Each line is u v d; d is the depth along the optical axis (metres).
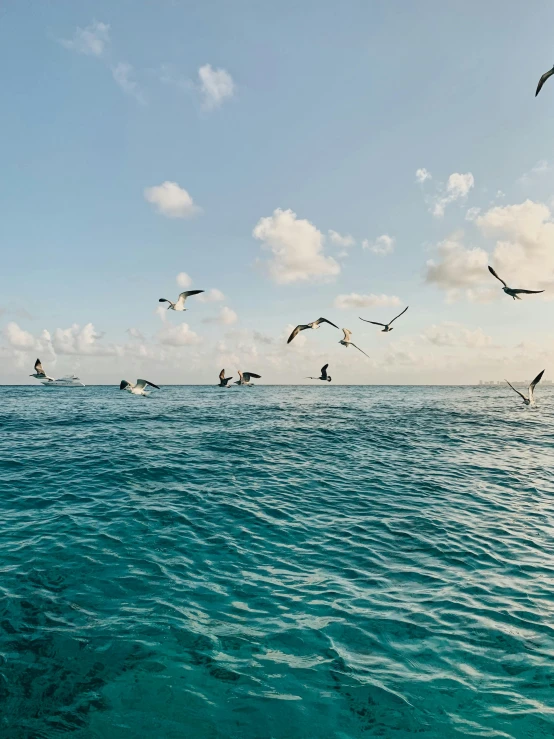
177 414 47.41
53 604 8.93
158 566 10.73
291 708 6.38
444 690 6.77
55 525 13.35
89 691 6.63
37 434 31.34
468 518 14.52
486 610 8.98
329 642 7.89
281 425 37.47
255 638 7.96
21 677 6.86
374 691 6.72
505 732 6.00
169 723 6.08
